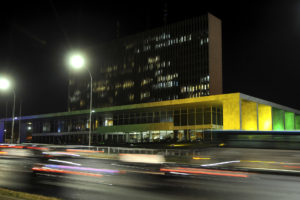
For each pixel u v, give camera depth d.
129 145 58.62
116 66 114.00
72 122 89.12
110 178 14.94
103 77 116.88
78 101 123.88
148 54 106.50
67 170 17.98
